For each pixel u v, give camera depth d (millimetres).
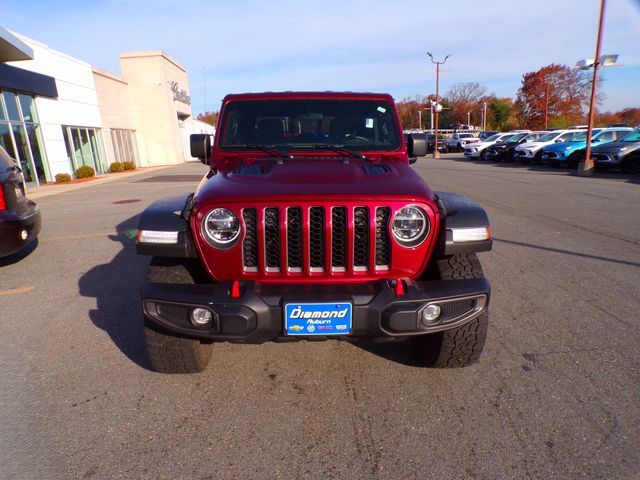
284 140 3625
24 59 14484
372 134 3670
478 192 11898
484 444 2400
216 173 3186
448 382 3004
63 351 3484
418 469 2234
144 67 30859
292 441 2455
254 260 2600
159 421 2633
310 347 3539
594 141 18812
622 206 9531
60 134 18859
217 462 2299
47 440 2465
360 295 2465
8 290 4918
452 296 2508
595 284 4793
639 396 2795
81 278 5285
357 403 2795
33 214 5828
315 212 2551
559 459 2277
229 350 3496
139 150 31781
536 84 63281
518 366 3174
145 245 2645
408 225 2570
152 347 2852
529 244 6457
